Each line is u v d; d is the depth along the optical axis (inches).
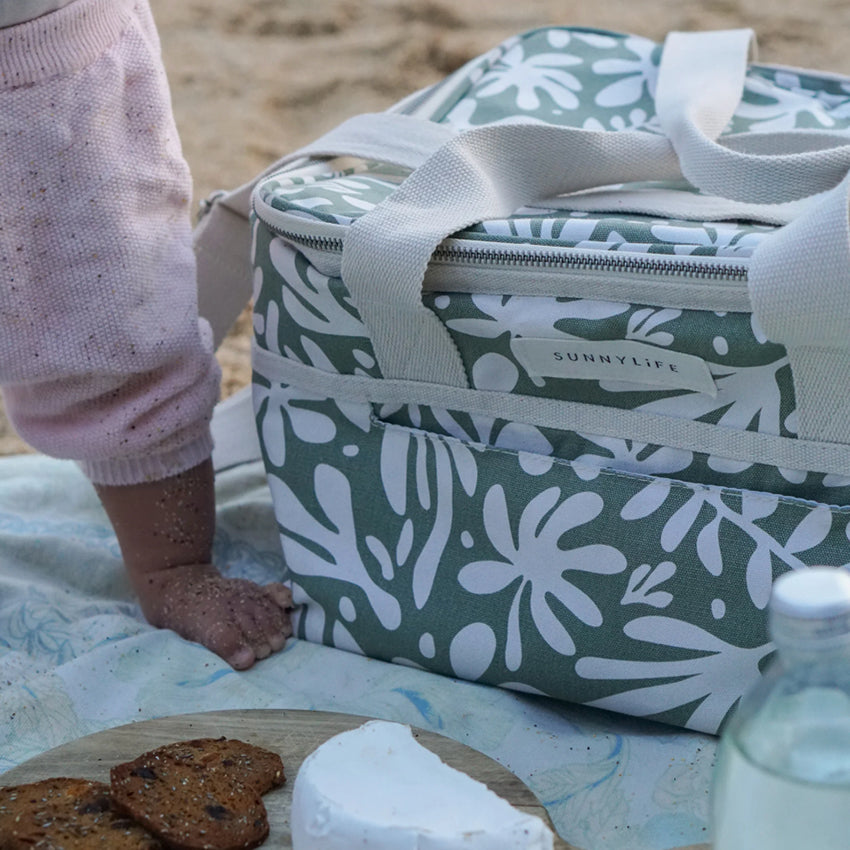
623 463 39.7
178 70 147.6
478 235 39.8
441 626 43.7
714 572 38.2
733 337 35.9
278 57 150.8
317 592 46.7
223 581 50.2
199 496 51.0
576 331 38.2
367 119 49.9
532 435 41.3
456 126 53.7
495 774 35.0
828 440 36.0
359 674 45.1
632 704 40.6
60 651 47.9
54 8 42.2
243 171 125.7
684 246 36.3
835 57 138.2
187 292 47.5
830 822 23.4
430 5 159.3
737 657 38.4
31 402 47.3
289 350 45.8
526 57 60.3
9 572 53.5
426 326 41.1
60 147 43.2
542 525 40.8
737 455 37.6
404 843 29.0
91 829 32.7
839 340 33.8
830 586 22.8
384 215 40.8
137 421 47.4
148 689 44.3
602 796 38.3
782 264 33.5
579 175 46.1
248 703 43.4
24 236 43.5
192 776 34.6
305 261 43.8
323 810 30.2
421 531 43.8
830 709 24.0
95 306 44.7
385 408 44.1
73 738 42.0
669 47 57.0
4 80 42.2
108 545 56.8
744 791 24.3
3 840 32.3
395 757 32.7
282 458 46.9
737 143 48.0
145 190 45.4
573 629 40.9
